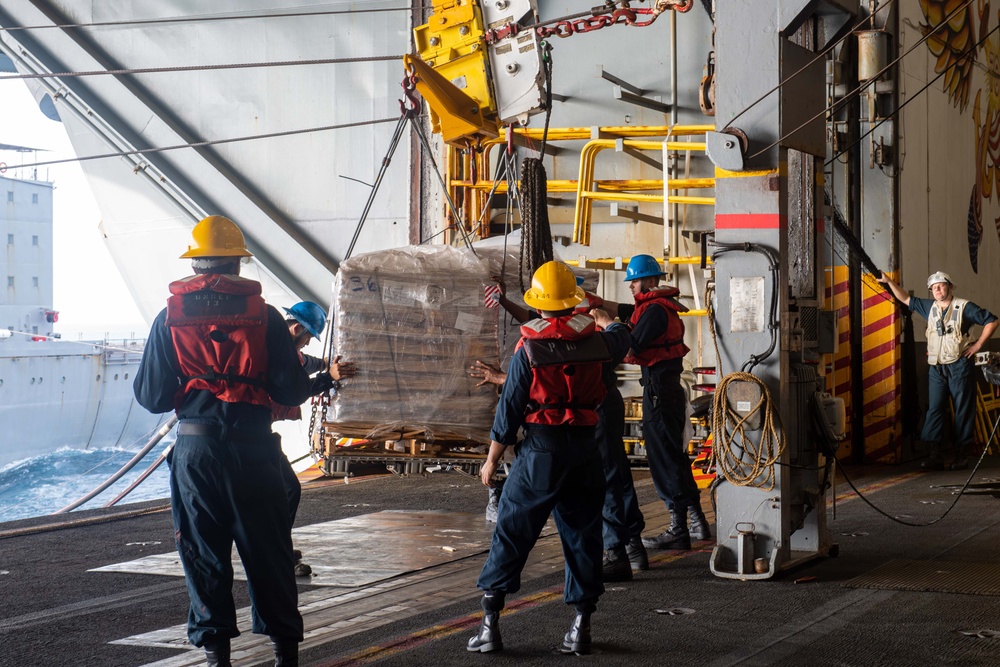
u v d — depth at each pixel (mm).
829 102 11719
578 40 13148
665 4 6477
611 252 13086
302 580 6258
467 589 6012
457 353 5832
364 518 8656
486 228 13062
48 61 14992
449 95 6723
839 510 8750
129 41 14805
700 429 11430
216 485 4000
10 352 29375
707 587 5922
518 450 4699
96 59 14742
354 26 13898
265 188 14469
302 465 14172
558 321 4688
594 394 4680
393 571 6488
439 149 13367
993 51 15656
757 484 6133
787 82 6125
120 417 33531
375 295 5820
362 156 13969
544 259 6289
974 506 8867
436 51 6840
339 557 6949
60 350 31219
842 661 4426
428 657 4602
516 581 4645
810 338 6688
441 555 7016
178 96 14695
